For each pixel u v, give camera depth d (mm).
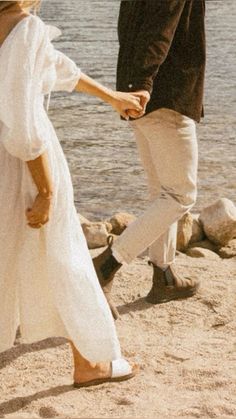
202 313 5512
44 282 4199
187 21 5215
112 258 5309
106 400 4375
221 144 13875
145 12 5051
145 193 10945
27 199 4113
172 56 5219
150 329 5281
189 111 5223
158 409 4266
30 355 4898
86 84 4379
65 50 30922
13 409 4309
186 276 6062
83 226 6984
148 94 4973
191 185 5332
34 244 4137
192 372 4664
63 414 4227
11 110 3893
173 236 5578
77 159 12945
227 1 54531
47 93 4078
